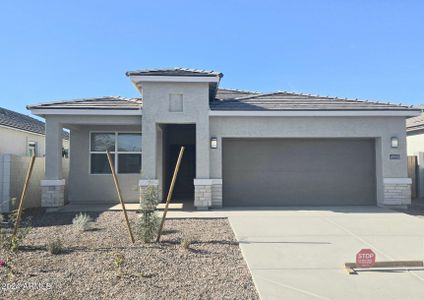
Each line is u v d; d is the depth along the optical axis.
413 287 5.90
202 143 13.88
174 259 7.25
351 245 8.38
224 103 14.80
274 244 8.45
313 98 15.30
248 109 14.05
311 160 14.94
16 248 7.64
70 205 15.37
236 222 11.07
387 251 7.88
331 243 8.55
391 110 14.02
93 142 16.44
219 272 6.55
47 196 13.96
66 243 8.48
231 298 5.44
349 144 14.98
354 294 5.62
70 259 7.21
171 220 11.54
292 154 14.94
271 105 14.45
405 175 14.21
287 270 6.69
